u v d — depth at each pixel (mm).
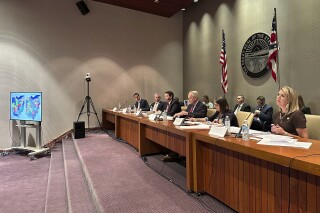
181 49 7418
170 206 2125
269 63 4312
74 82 5934
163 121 3420
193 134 2375
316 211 1352
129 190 2484
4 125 5078
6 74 5141
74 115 5941
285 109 2314
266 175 1672
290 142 1715
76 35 5938
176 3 6250
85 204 2330
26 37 5340
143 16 6812
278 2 4508
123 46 6551
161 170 3150
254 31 5008
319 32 3861
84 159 3631
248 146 1678
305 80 4082
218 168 2164
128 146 4516
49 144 5531
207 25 6359
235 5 5469
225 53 5453
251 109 5086
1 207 2582
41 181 3365
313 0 3936
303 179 1419
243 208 1882
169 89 7250
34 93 4633
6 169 3895
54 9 5660
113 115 5547
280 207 1571
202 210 2047
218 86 6051
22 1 5285
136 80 6738
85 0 6031
